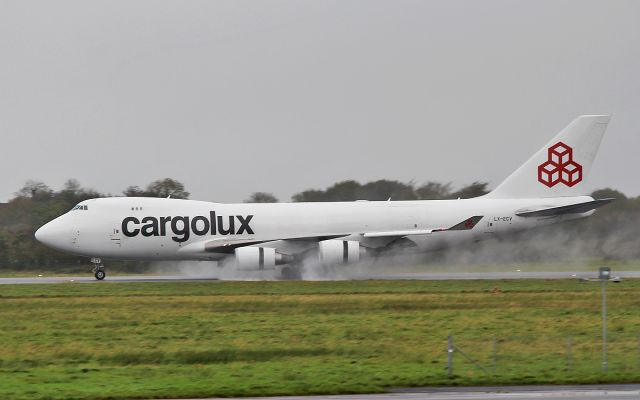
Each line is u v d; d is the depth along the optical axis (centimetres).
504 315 15700
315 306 17100
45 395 8988
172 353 11788
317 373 10231
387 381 9656
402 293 19362
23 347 12569
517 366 10688
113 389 9331
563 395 8838
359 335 13338
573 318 15225
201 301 17988
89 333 13838
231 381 9762
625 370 10362
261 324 14675
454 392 9119
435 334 13412
